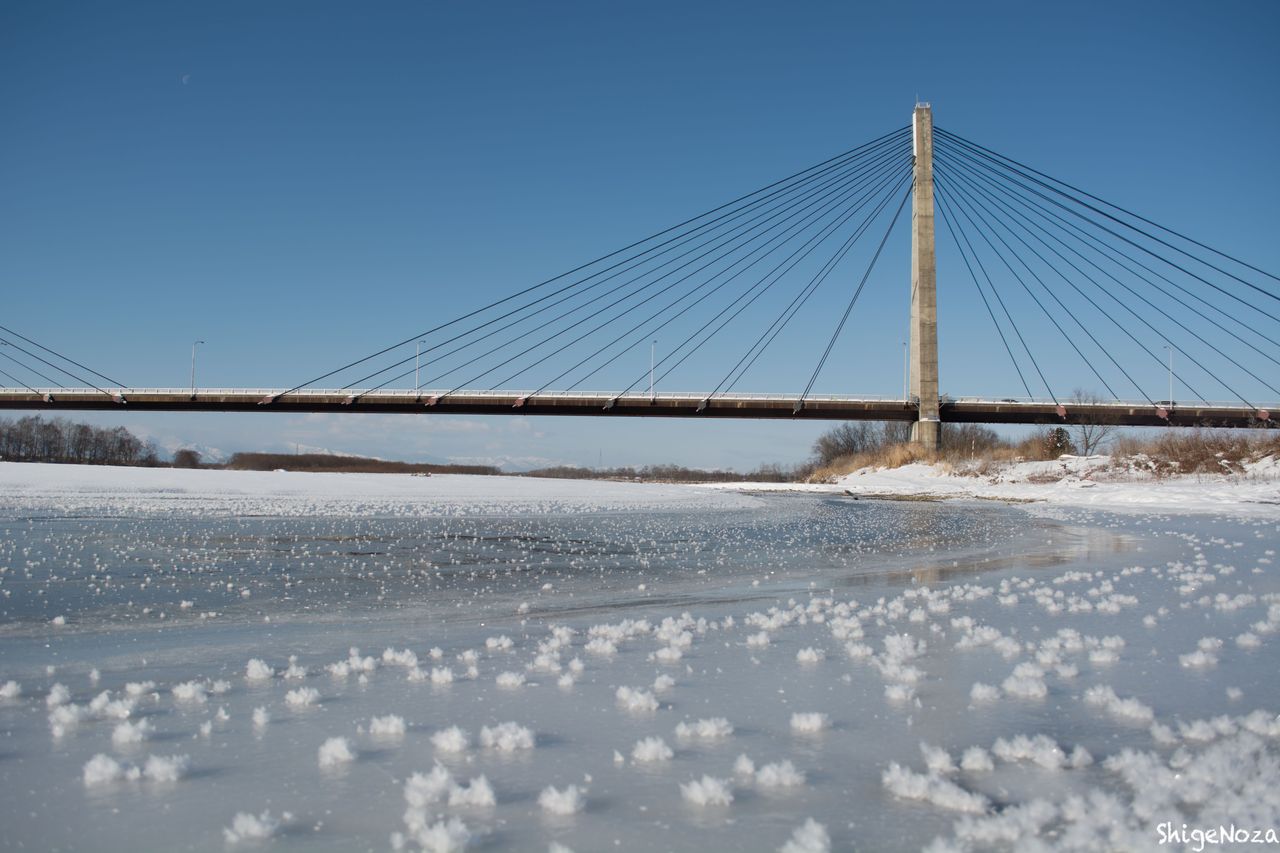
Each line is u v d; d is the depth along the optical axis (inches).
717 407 3048.7
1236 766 163.2
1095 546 706.2
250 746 184.1
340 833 140.3
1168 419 2930.6
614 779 165.0
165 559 536.4
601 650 282.2
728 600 410.0
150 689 232.5
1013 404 2915.8
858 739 190.5
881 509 1360.7
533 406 3129.9
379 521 880.3
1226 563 565.0
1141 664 262.8
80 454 4517.7
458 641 303.6
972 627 324.8
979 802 149.9
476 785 153.0
